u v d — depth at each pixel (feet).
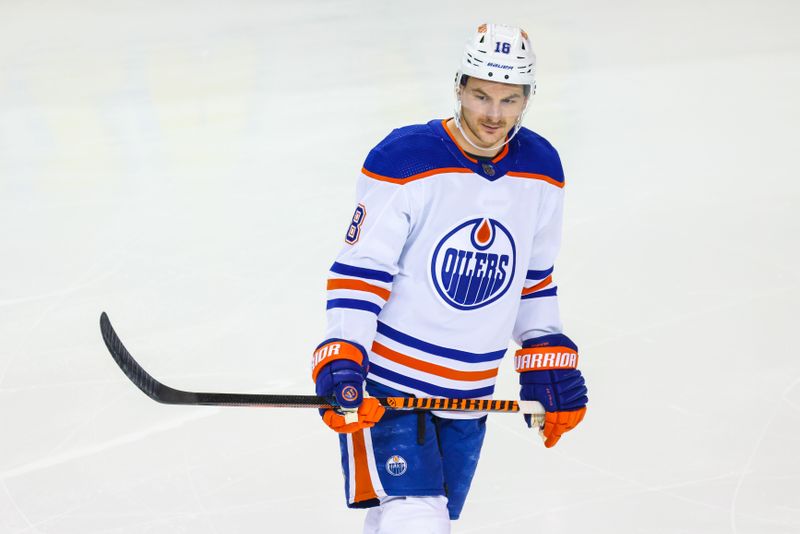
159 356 43.60
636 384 40.63
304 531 32.99
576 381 29.27
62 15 112.68
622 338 43.88
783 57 86.53
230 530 32.99
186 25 106.52
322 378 26.12
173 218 58.54
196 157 68.74
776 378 40.73
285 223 57.00
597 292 47.88
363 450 27.61
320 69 88.43
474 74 25.77
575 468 35.96
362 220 26.94
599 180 61.72
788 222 54.90
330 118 75.41
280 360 43.21
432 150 26.66
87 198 62.13
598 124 71.97
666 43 92.07
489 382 29.25
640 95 78.02
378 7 109.91
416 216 26.73
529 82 26.11
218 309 47.60
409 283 27.48
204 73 89.10
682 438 37.35
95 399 40.32
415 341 27.94
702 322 44.96
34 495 34.65
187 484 35.24
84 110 80.33
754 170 62.69
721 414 38.63
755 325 44.57
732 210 56.65
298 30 102.27
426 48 92.99
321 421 39.01
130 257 53.47
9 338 45.24
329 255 52.90
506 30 26.02
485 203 26.91
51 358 43.47
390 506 27.22
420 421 27.58
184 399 26.27
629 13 103.24
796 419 38.17
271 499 34.50
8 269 52.49
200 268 51.88
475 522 33.40
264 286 49.75
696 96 77.51
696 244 52.54
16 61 95.61
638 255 51.44
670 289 47.96
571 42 93.20
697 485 34.81
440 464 27.86
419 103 77.66
